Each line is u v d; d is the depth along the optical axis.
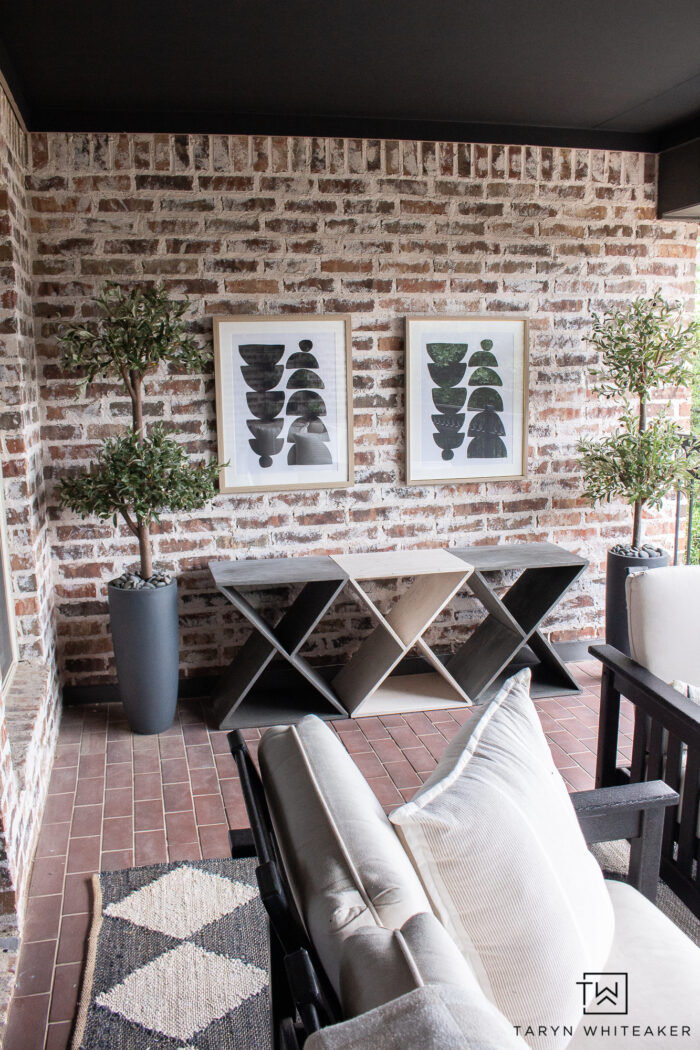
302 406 3.68
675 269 4.02
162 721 3.38
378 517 3.86
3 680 2.85
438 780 1.39
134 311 3.03
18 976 2.03
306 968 0.94
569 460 4.04
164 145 3.40
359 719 3.54
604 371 3.99
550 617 4.15
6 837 2.05
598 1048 1.27
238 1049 1.80
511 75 3.05
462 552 3.76
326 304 3.65
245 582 3.26
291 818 1.23
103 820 2.73
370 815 1.24
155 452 3.06
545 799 1.42
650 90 3.24
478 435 3.89
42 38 2.60
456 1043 0.72
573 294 3.91
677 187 3.76
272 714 3.54
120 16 2.45
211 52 2.76
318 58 2.84
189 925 2.20
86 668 3.65
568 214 3.84
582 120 3.65
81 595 3.59
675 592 2.36
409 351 3.74
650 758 2.18
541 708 3.62
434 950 0.91
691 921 2.22
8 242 2.91
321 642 3.89
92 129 3.33
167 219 3.45
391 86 3.14
